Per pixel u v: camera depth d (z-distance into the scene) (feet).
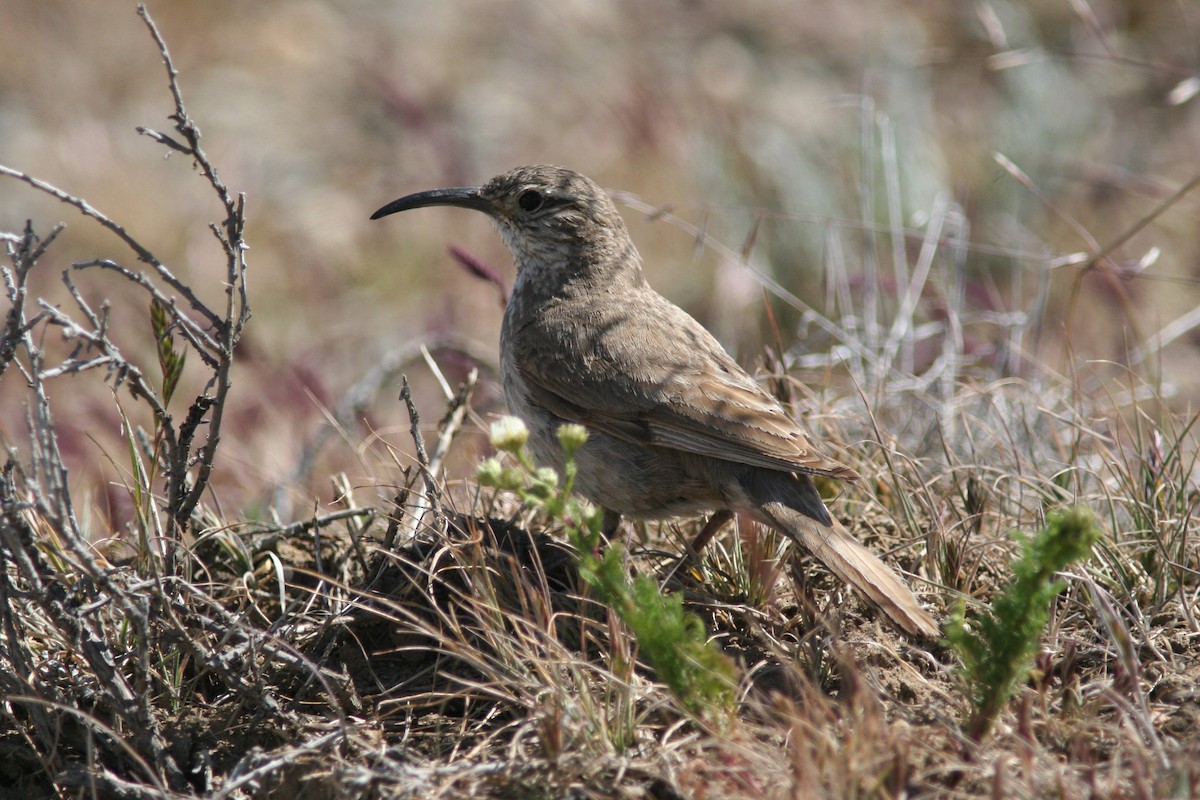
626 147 68.08
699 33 78.02
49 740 23.70
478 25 80.74
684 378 30.17
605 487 30.83
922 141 63.77
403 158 70.49
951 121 68.08
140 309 49.26
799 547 28.48
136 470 25.81
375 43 79.82
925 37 74.02
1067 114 66.54
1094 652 25.13
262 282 60.70
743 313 53.16
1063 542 20.81
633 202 39.81
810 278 55.88
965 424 33.53
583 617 24.66
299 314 59.11
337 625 25.94
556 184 33.94
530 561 28.60
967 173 62.95
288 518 35.83
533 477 21.57
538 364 31.89
